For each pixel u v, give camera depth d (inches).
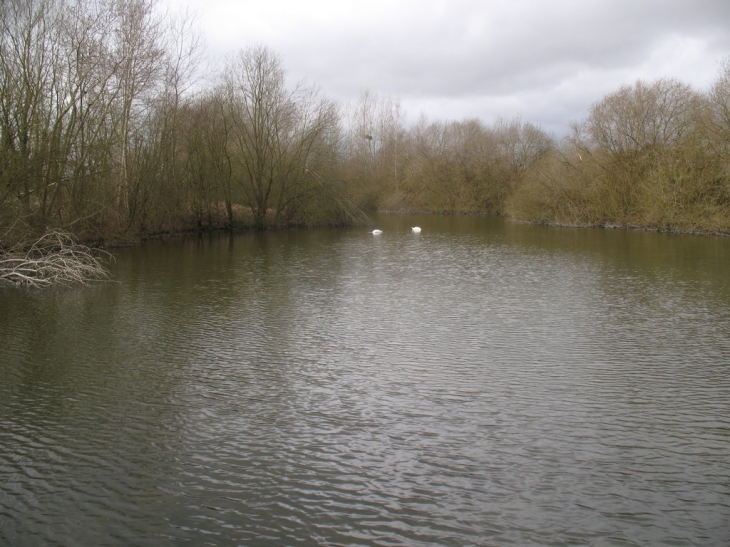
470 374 396.2
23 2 844.6
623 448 290.0
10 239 756.6
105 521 229.9
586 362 421.1
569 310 585.0
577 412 333.1
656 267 873.5
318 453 284.8
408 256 1043.3
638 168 1643.7
